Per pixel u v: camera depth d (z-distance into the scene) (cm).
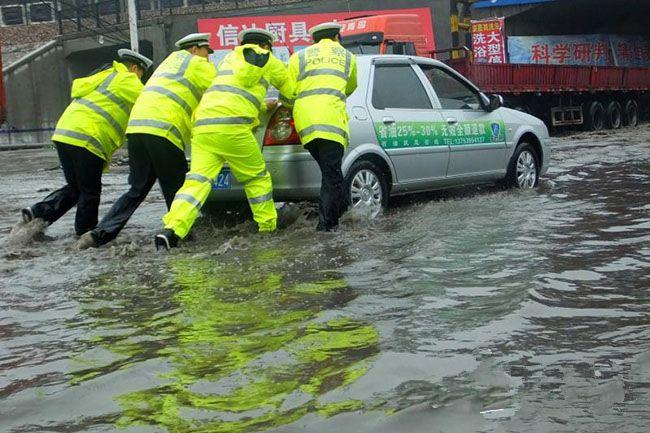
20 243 729
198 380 338
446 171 849
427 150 823
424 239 635
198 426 291
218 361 362
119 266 592
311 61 712
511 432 273
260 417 296
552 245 593
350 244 634
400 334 389
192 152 683
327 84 699
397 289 480
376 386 321
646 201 802
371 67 804
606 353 353
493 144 908
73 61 3628
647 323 396
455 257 563
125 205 709
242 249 636
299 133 705
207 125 674
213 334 405
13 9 3956
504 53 2802
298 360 357
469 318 412
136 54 768
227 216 793
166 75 699
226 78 684
